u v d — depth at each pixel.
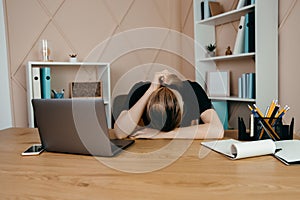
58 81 2.43
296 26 1.82
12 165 0.79
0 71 2.26
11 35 2.27
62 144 0.89
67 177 0.68
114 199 0.55
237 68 2.35
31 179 0.68
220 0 2.46
